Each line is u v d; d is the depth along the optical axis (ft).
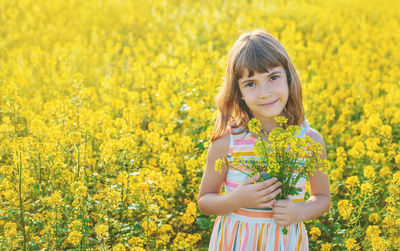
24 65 21.68
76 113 14.25
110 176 11.16
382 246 8.12
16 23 35.81
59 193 8.92
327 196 6.73
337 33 36.94
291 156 5.90
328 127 15.60
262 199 5.82
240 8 44.93
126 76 21.34
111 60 26.55
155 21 38.65
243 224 6.44
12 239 8.64
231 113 6.65
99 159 11.61
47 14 41.32
